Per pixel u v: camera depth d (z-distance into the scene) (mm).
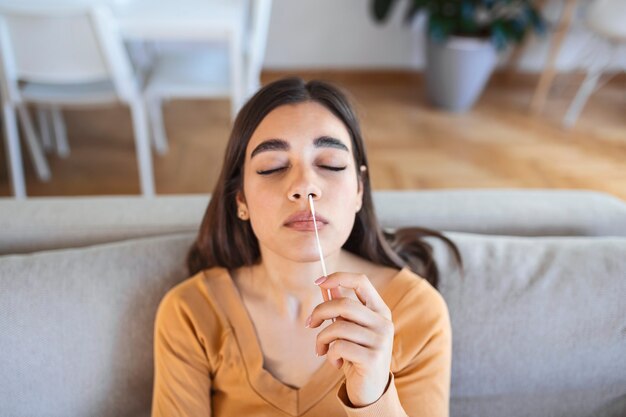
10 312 901
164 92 2021
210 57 2260
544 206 1134
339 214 758
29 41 1754
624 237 1122
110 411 953
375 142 2697
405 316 840
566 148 2707
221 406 861
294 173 758
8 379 898
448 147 2686
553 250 993
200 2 1934
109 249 991
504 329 936
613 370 946
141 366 955
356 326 622
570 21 2900
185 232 1074
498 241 1018
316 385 809
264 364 848
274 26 3236
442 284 958
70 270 945
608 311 931
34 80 2025
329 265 851
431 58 2922
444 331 840
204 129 2770
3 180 2350
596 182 2447
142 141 2064
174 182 2355
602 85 3361
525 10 2850
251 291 892
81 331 923
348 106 823
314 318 633
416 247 979
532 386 953
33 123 2701
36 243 1048
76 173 2410
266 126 783
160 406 849
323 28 3252
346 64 3377
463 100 2971
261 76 3383
